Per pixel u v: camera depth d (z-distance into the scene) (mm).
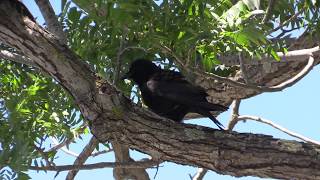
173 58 9375
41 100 9602
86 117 7992
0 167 6836
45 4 8398
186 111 9656
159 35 8086
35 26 7434
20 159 6859
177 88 9570
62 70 7613
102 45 8898
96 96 7762
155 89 9633
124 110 7922
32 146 8703
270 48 8766
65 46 7621
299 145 7816
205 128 8055
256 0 8266
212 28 8125
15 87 10102
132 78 10109
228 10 8297
